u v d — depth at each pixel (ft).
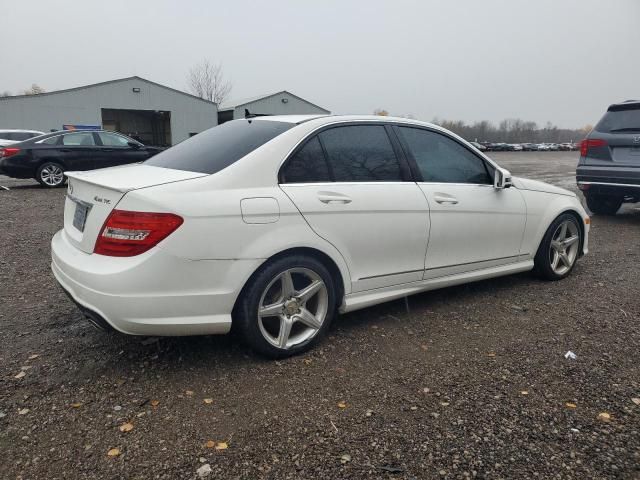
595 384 9.53
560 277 16.03
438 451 7.57
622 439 7.89
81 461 7.25
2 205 30.07
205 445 7.63
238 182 9.65
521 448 7.66
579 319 12.77
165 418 8.29
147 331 9.02
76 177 10.17
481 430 8.07
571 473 7.13
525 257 15.03
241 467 7.18
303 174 10.52
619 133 25.36
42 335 11.30
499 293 14.73
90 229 9.37
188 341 11.09
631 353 10.86
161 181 9.30
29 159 39.14
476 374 9.87
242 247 9.43
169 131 134.92
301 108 148.25
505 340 11.46
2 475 6.93
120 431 7.93
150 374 9.68
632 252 20.10
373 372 9.91
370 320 12.56
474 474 7.09
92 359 10.23
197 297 9.13
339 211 10.67
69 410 8.46
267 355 10.19
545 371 10.02
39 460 7.25
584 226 16.43
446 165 13.17
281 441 7.75
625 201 28.78
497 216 13.82
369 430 8.05
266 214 9.69
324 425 8.17
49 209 28.73
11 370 9.72
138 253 8.75
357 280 11.27
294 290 10.43
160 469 7.11
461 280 13.44
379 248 11.46
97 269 8.86
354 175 11.27
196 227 8.96
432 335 11.71
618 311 13.35
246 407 8.64
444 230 12.62
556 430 8.10
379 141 11.95
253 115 13.01
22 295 13.89
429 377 9.74
